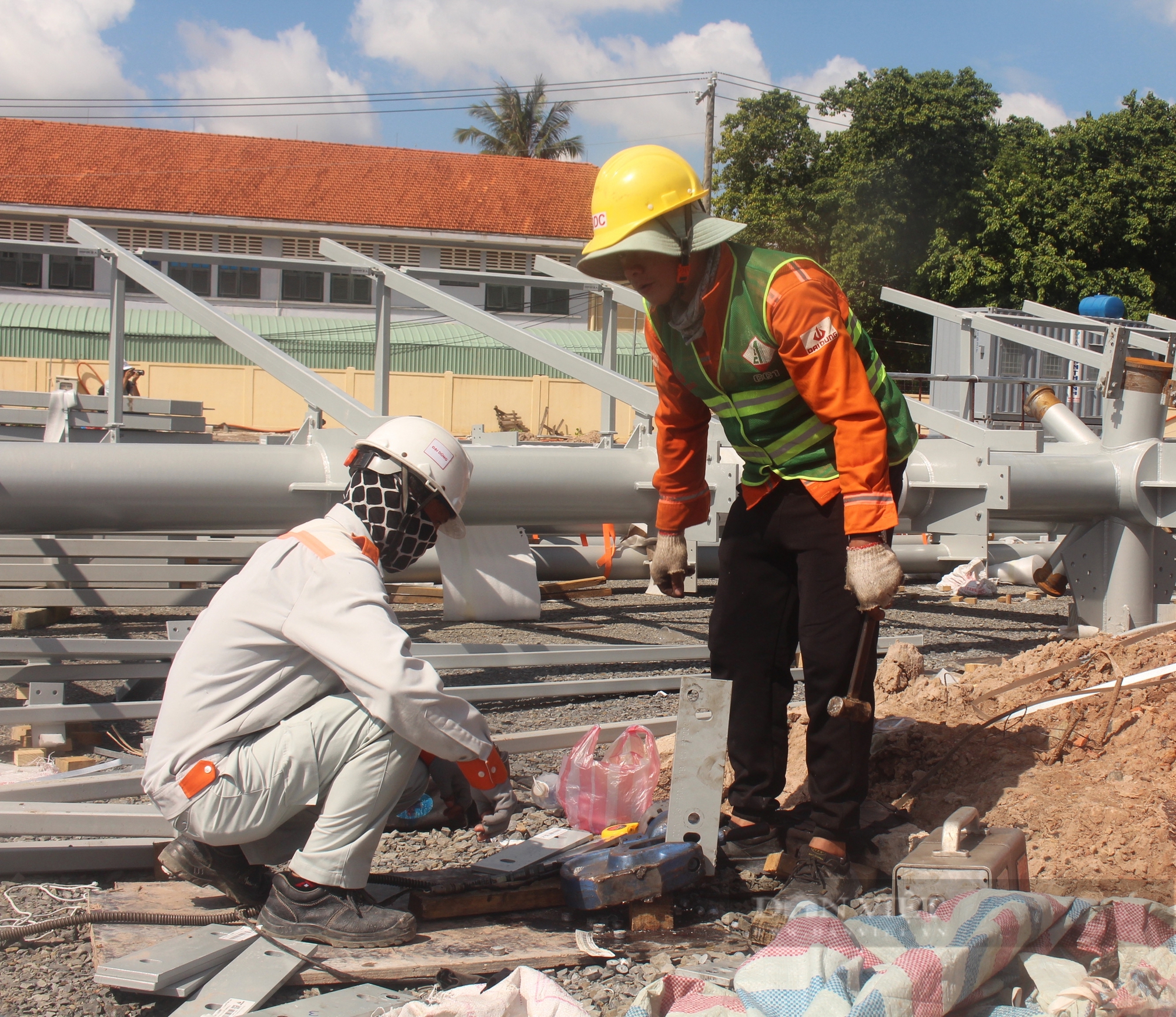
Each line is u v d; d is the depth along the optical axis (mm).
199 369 31125
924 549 9938
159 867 3127
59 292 33844
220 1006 2242
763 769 3209
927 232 31688
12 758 4293
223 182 36812
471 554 7383
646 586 9711
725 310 2803
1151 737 3666
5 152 36188
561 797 3406
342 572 2539
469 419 33031
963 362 11180
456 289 36688
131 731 4711
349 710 2570
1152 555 6855
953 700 4258
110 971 2348
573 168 40938
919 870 2420
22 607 6863
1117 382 6863
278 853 2766
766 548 3078
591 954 2574
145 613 7551
